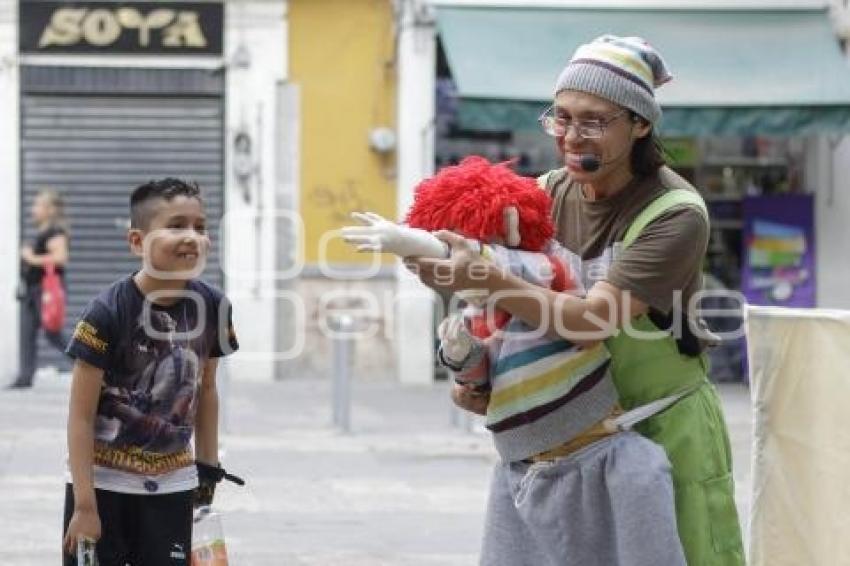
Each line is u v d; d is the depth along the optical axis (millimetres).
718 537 5496
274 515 11328
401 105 21469
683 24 21234
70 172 21297
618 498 5324
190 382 6090
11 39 21031
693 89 20266
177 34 21281
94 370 5918
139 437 6012
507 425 5473
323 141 21578
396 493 12391
